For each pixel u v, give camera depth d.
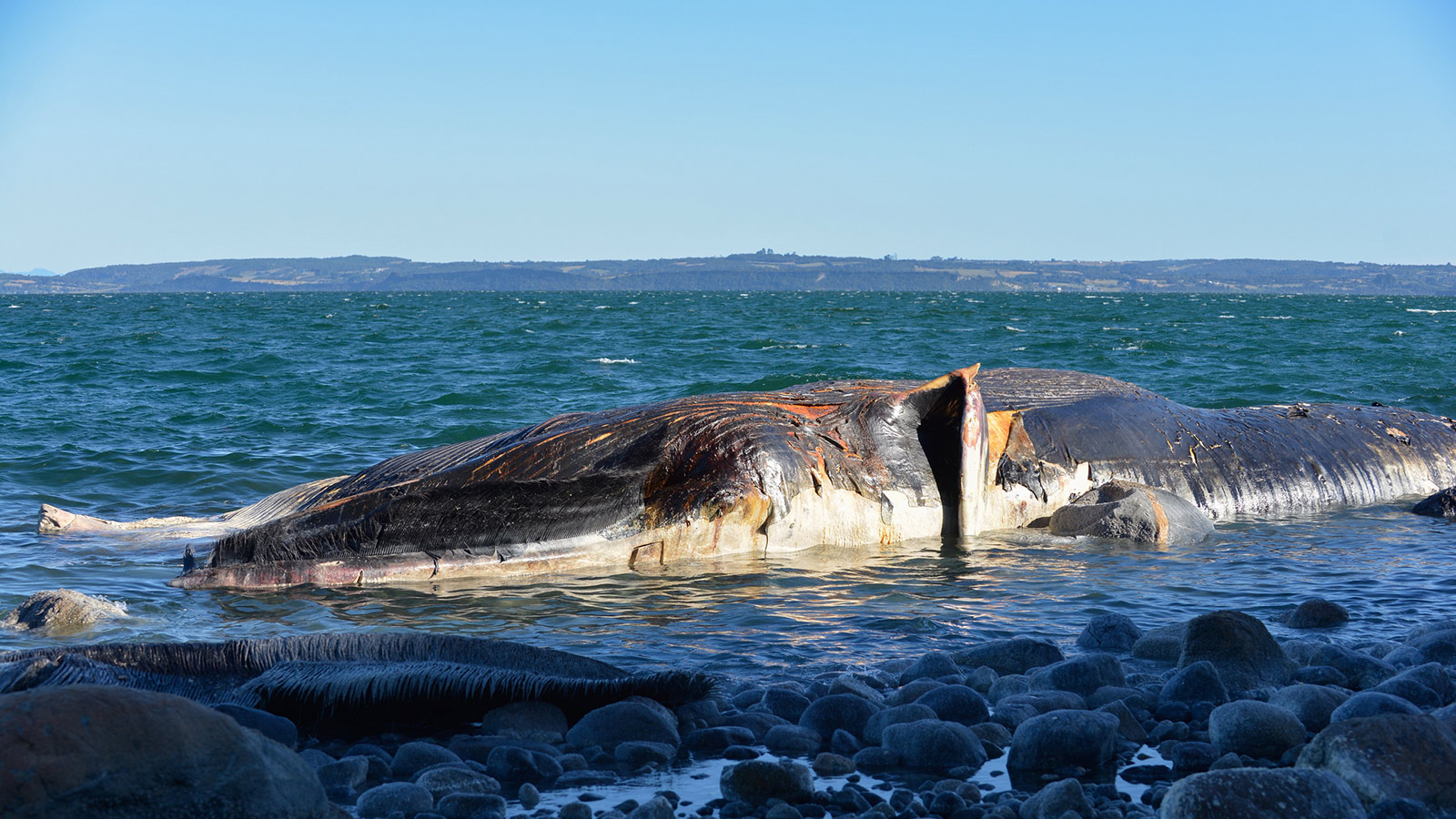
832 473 9.18
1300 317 65.06
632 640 6.58
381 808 3.95
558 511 8.48
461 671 5.07
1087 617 7.11
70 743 3.02
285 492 9.80
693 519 8.62
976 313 71.00
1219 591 7.79
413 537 8.20
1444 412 17.08
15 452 13.41
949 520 9.64
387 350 32.78
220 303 112.38
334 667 5.08
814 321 56.84
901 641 6.56
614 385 21.84
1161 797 4.05
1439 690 5.16
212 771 3.20
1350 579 8.12
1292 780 3.60
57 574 8.14
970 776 4.44
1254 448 10.97
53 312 72.12
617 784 4.36
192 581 7.91
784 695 5.30
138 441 14.58
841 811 4.06
